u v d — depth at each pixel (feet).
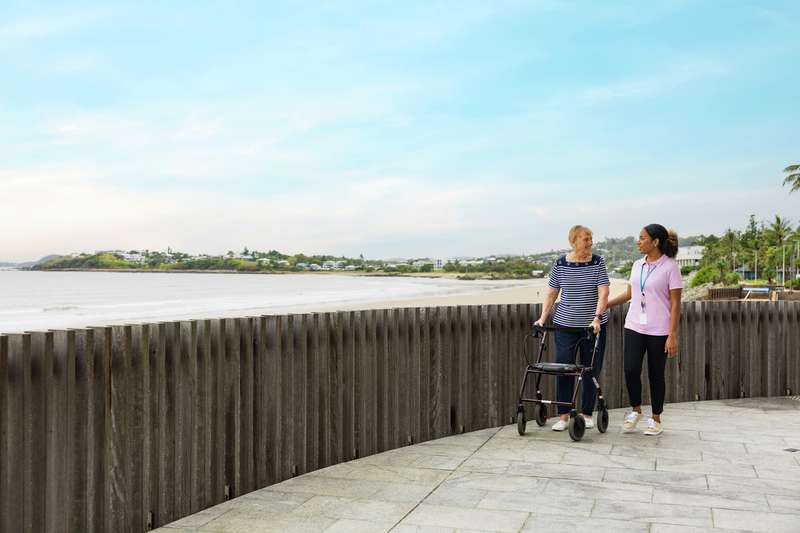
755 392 30.63
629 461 20.12
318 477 18.67
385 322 21.54
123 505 14.28
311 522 15.26
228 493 16.93
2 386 12.13
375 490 17.51
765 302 30.68
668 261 23.38
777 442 22.33
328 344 19.74
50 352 12.91
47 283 374.22
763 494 17.06
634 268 24.07
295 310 120.16
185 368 15.84
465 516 15.56
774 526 14.88
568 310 24.17
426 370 22.90
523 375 25.46
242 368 17.37
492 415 24.85
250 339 17.52
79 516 13.42
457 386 23.89
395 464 19.94
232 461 16.99
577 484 17.92
